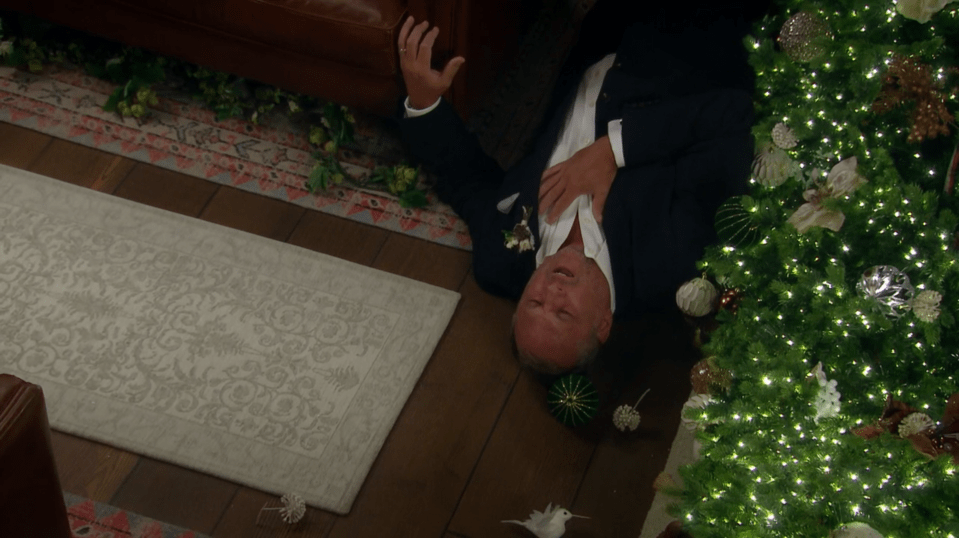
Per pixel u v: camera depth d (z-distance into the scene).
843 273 1.42
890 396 1.37
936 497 1.25
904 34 1.63
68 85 2.47
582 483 1.94
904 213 1.45
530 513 1.91
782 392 1.38
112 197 2.29
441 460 1.97
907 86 1.46
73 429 1.96
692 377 1.67
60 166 2.35
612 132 2.03
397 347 2.09
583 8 2.60
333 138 2.33
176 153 2.38
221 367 2.05
